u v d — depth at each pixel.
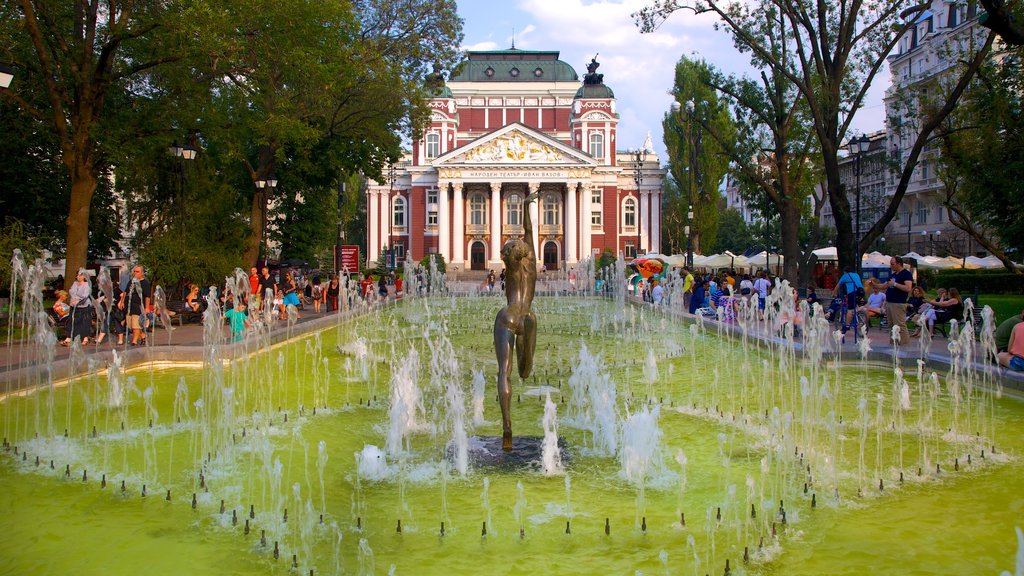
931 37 51.16
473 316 27.91
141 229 28.62
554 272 69.94
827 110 20.88
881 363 13.34
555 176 70.06
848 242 20.67
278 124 22.66
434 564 5.08
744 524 5.82
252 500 6.42
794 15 20.95
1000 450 7.93
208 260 22.92
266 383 12.41
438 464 7.46
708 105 54.44
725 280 27.38
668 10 23.25
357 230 91.81
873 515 6.04
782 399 10.73
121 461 7.60
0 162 25.75
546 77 82.38
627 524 5.83
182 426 9.17
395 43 28.88
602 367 13.93
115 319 16.69
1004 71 20.62
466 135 80.38
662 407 10.36
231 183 31.73
